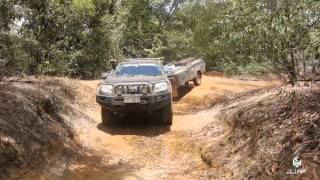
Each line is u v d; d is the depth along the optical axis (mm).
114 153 6852
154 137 7621
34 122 6320
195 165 6320
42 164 5695
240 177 5305
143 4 23328
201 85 13547
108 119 8242
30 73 10141
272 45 5793
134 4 23047
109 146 7172
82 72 16609
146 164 6402
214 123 8000
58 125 7043
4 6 7246
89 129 7891
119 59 18375
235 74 16031
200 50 20500
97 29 17094
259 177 4988
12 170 5184
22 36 8328
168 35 22828
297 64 5906
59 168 5895
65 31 15242
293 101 6137
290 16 5410
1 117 5816
